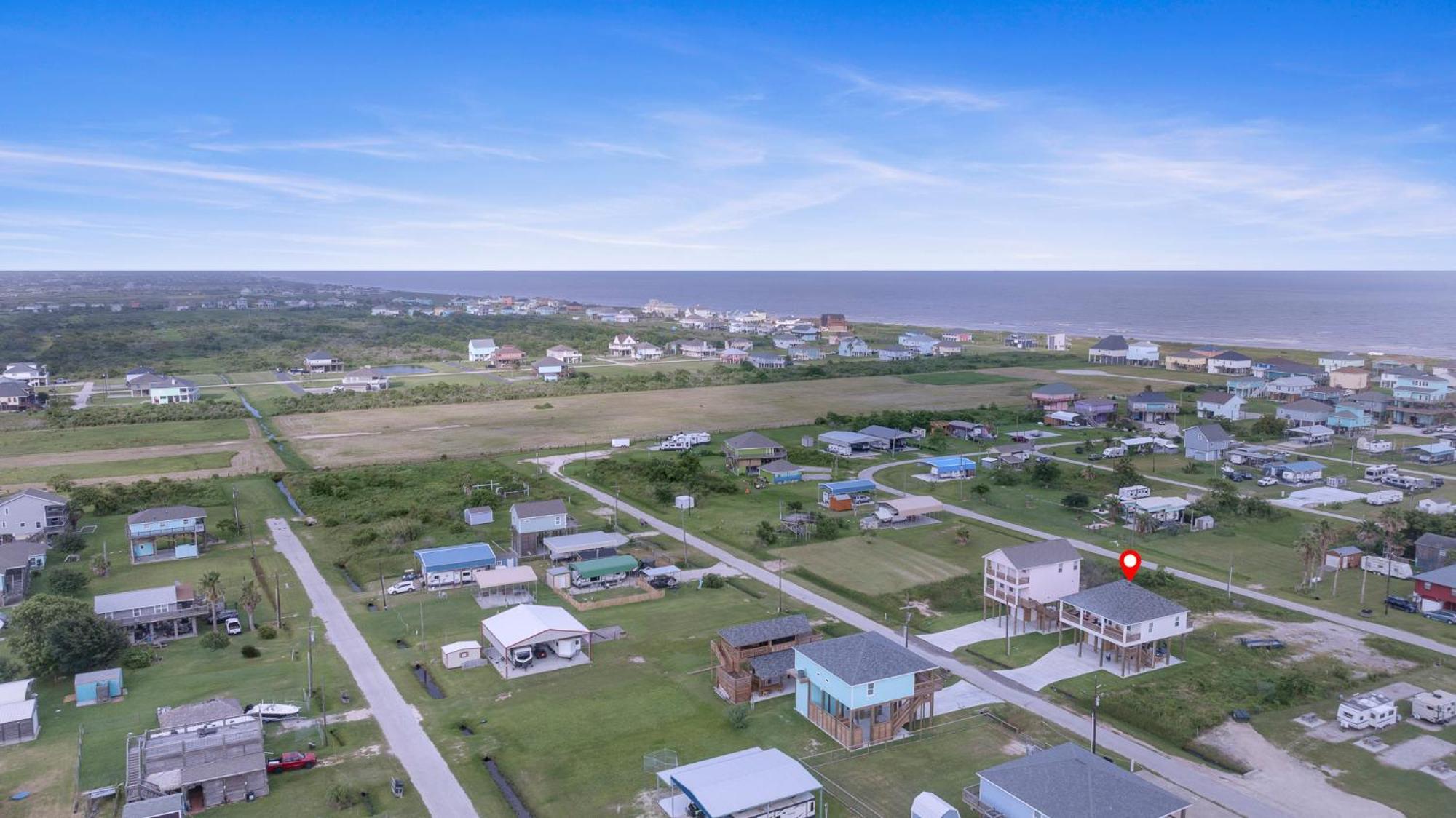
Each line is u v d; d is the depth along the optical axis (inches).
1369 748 2234.3
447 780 2112.5
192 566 3705.7
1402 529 3759.8
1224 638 2915.8
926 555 3828.7
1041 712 2445.9
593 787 2091.5
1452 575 3144.7
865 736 2304.4
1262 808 1971.0
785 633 2723.9
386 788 2076.8
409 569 3686.0
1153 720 2365.9
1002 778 1908.2
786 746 2288.4
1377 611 3152.1
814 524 4170.8
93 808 1973.4
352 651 2878.9
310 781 2108.8
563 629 2797.7
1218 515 4360.2
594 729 2372.0
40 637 2659.9
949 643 2930.6
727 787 1934.1
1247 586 3417.8
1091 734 2324.1
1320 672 2662.4
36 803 1994.3
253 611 3154.5
